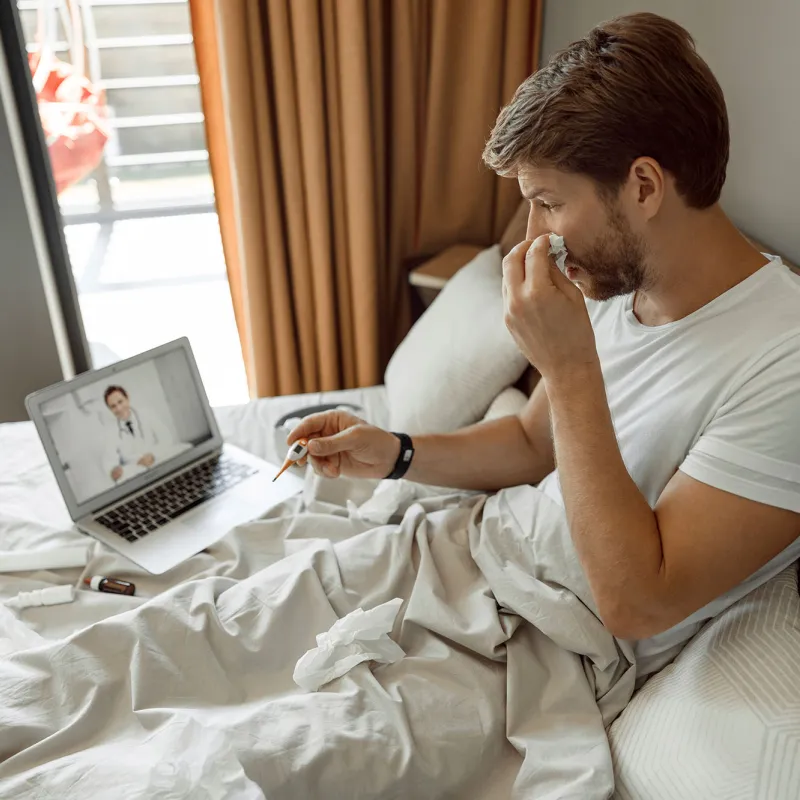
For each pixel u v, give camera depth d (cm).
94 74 357
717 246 93
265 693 101
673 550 85
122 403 141
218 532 131
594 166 86
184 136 382
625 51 84
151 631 100
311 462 122
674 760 85
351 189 195
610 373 106
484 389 154
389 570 113
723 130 87
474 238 217
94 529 131
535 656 102
